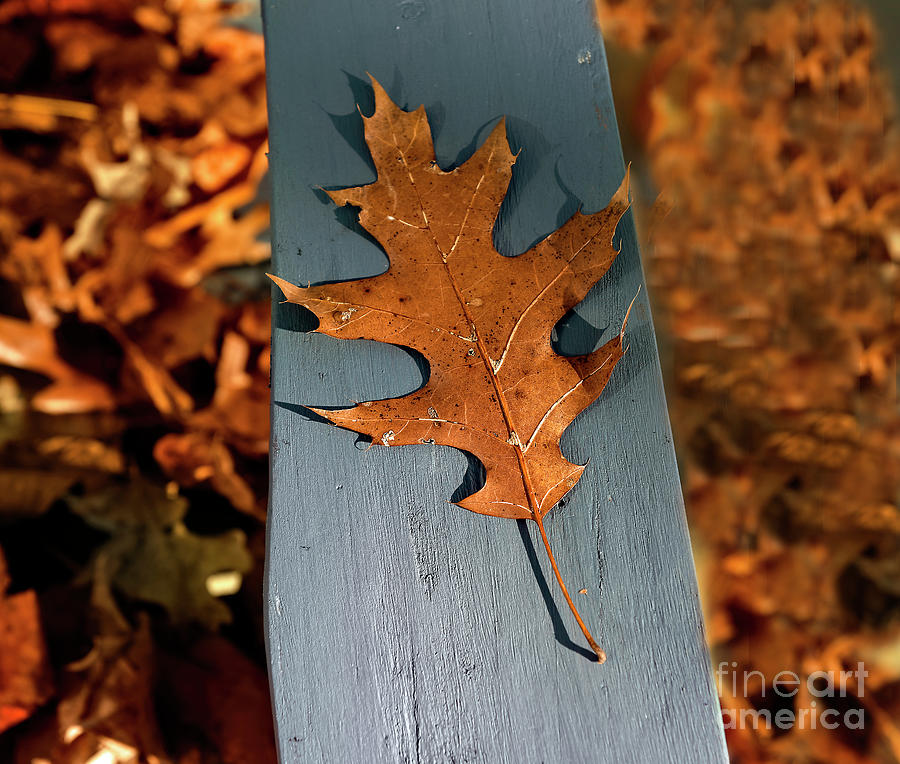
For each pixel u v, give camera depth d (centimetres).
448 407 44
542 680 44
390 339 44
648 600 44
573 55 47
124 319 61
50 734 52
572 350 45
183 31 70
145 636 55
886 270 70
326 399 45
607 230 45
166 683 54
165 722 53
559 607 44
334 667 43
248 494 59
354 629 44
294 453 44
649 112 75
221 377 60
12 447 58
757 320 68
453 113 47
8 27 67
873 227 72
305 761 43
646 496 44
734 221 72
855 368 66
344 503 44
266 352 61
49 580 56
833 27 81
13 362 59
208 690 54
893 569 59
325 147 46
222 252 64
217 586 57
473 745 43
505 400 44
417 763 43
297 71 47
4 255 61
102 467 58
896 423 64
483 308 44
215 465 59
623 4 79
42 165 64
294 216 46
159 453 59
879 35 82
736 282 70
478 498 44
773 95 77
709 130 75
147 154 65
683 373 66
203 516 58
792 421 64
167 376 61
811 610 59
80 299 61
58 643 54
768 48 80
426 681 44
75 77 67
